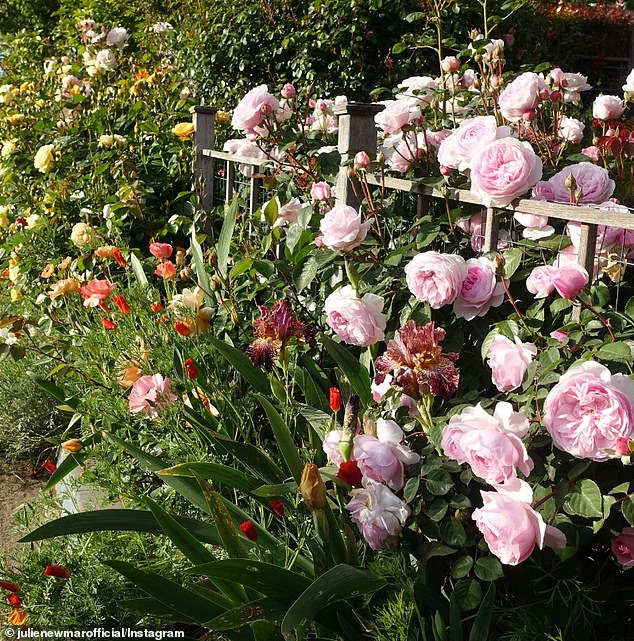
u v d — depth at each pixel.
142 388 2.67
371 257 2.70
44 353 3.38
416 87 3.36
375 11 6.76
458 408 2.11
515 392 2.16
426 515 2.03
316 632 2.10
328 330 3.01
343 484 2.21
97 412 3.05
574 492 1.83
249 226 4.06
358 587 1.85
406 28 6.82
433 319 2.49
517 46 7.55
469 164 2.43
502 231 2.81
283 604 1.93
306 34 6.84
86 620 2.31
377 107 3.12
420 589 1.96
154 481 3.05
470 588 1.90
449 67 3.30
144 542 2.59
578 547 1.85
